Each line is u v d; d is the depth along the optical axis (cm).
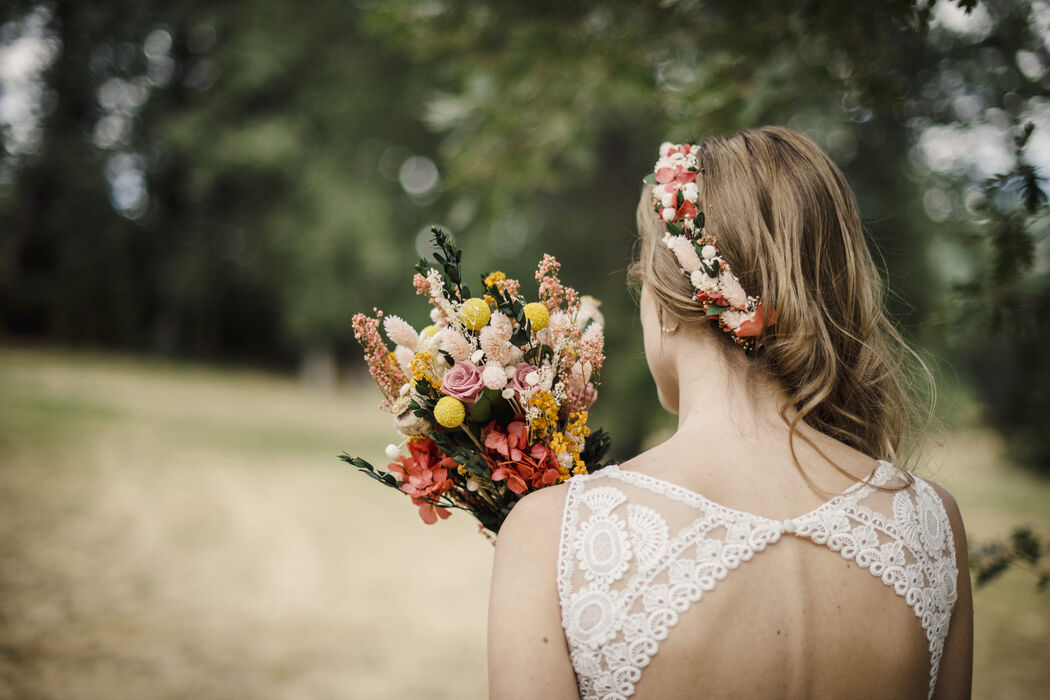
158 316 2305
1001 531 694
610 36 258
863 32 198
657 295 104
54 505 659
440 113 317
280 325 2222
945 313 186
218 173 1634
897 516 94
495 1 266
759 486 92
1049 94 170
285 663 415
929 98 264
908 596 91
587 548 88
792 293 97
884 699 88
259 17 1345
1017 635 484
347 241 1358
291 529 686
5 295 1983
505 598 89
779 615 86
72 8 1628
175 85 1941
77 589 488
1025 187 159
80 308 2091
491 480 119
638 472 92
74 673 382
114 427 1047
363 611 502
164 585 513
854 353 105
